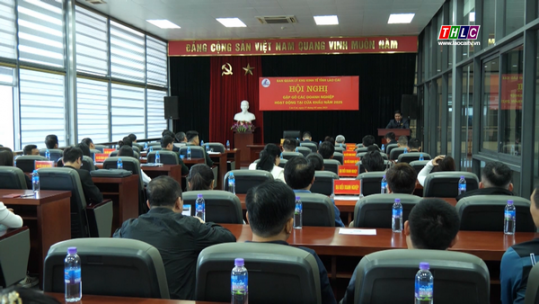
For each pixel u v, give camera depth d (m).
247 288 1.44
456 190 3.74
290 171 3.00
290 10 9.91
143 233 2.12
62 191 3.95
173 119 13.71
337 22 11.06
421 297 1.34
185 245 2.11
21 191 3.91
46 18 8.40
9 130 7.61
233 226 2.72
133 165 5.49
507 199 2.57
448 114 9.52
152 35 12.73
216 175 8.61
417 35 12.55
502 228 2.61
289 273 1.41
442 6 9.62
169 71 13.98
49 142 6.74
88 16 9.74
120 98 11.30
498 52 6.15
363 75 13.23
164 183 2.24
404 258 1.38
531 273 1.40
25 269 3.33
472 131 7.20
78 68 9.39
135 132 12.17
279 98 13.31
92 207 4.29
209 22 11.16
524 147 4.99
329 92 13.10
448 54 9.41
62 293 1.57
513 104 5.57
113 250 1.52
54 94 8.73
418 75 12.73
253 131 13.58
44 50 8.36
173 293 2.05
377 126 13.30
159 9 9.91
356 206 2.74
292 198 1.72
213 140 14.02
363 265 1.42
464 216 2.61
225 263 1.46
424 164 4.91
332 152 5.93
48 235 3.68
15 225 3.21
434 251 1.41
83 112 9.66
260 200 1.67
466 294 1.35
